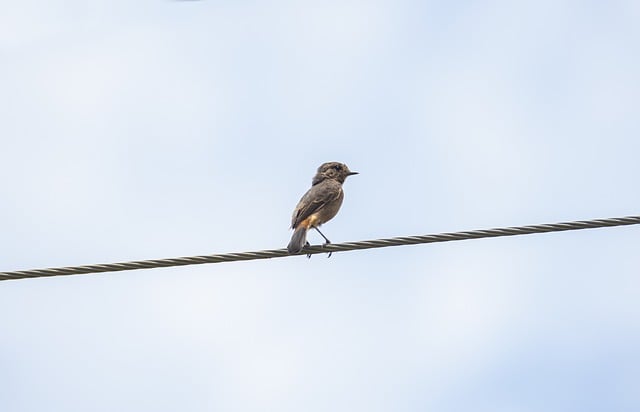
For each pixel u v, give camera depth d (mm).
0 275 13195
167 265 13477
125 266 13367
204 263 13703
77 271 13312
